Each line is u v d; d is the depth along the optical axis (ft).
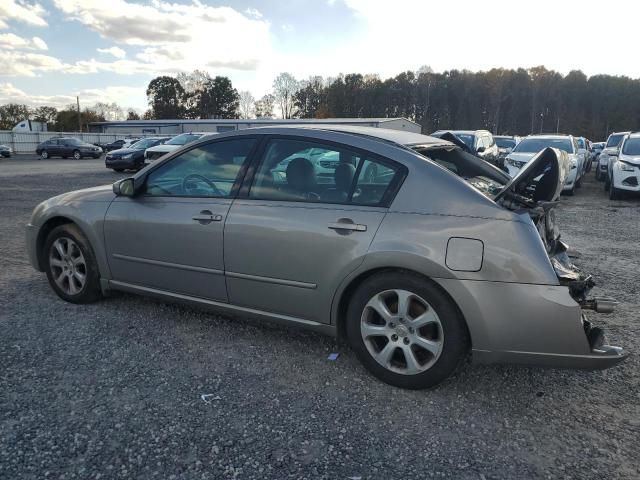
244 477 7.40
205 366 10.81
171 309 14.06
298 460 7.80
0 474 7.32
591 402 9.64
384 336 10.04
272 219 10.80
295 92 347.56
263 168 11.35
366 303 10.07
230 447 8.09
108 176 64.44
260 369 10.73
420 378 9.71
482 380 10.43
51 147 123.03
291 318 11.06
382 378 10.11
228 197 11.60
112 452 7.88
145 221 12.57
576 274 9.36
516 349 9.07
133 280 13.23
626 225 29.40
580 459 7.95
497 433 8.61
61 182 54.65
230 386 9.99
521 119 328.29
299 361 11.14
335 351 11.66
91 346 11.66
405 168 9.96
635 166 40.14
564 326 8.84
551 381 10.43
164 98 343.26
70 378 10.14
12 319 13.19
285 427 8.66
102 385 9.90
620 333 12.96
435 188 9.62
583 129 317.01
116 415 8.88
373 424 8.80
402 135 11.71
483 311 9.02
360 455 7.96
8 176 63.10
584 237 25.63
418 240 9.35
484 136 54.95
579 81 324.19
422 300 9.50
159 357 11.18
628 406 9.52
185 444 8.13
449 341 9.37
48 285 16.11
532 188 10.38
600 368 8.94
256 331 12.71
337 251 10.05
